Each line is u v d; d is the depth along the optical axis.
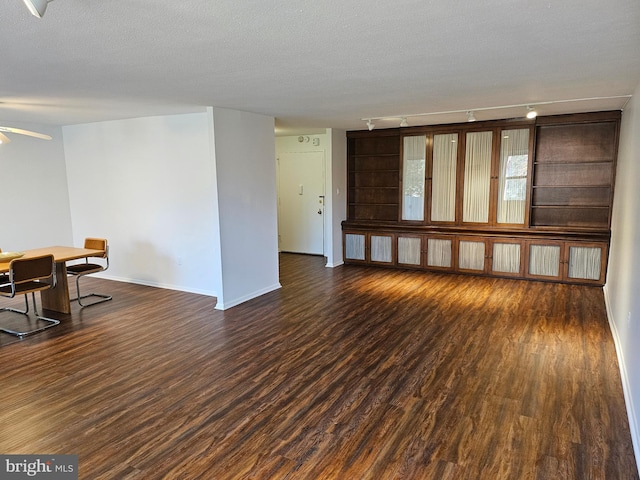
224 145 4.77
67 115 5.27
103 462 2.30
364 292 5.62
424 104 4.56
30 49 2.40
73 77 3.12
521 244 6.05
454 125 6.36
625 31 2.20
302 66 2.86
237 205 5.05
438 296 5.37
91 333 4.24
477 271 6.43
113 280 6.42
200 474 2.20
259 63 2.77
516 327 4.23
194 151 5.31
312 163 8.24
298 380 3.21
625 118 4.72
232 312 4.84
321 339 4.00
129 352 3.76
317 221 8.38
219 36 2.22
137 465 2.28
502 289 5.64
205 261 5.53
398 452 2.36
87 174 6.38
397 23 2.06
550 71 3.08
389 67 2.91
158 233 5.86
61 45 2.33
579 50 2.54
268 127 5.46
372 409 2.79
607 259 5.56
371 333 4.14
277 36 2.23
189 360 3.59
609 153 5.74
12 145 5.95
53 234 6.52
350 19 1.99
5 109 4.71
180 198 5.56
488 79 3.33
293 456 2.34
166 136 5.49
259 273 5.50
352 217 7.71
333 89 3.67
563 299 5.14
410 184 6.91
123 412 2.80
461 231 6.44
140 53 2.51
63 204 6.62
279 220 8.81
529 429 2.54
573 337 3.95
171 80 3.25
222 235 4.86
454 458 2.30
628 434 2.47
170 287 5.89
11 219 6.02
